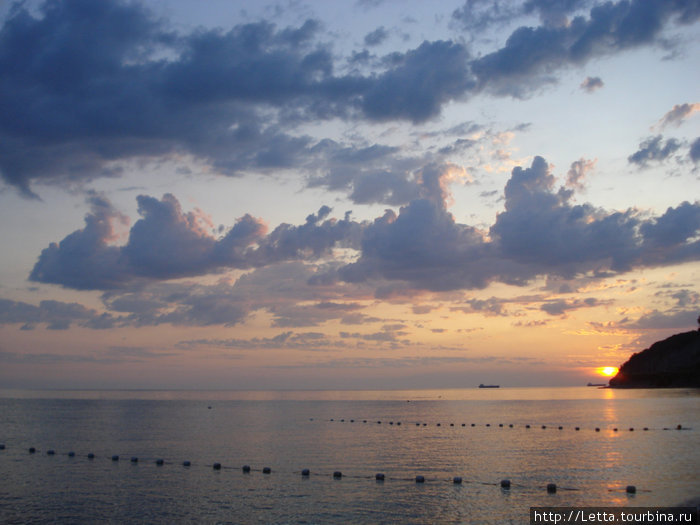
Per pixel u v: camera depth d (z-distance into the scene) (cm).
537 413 13000
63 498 3938
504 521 3319
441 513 3491
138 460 5566
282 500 3844
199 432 8475
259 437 7750
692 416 10888
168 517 3466
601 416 11431
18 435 7981
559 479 4425
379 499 3847
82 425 9719
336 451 6209
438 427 9506
